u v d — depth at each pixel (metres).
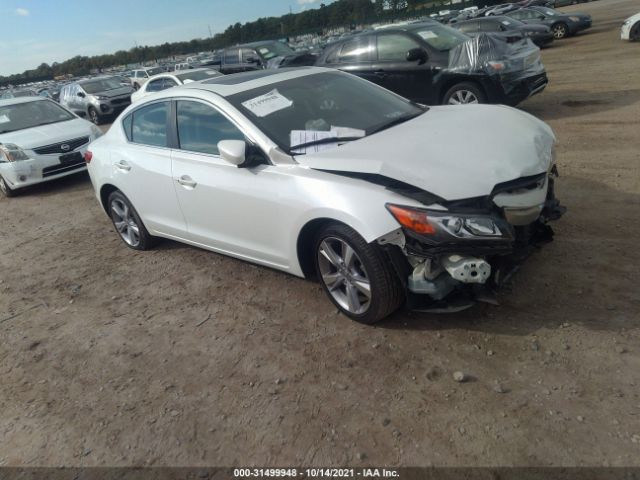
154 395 3.13
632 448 2.26
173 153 4.34
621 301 3.23
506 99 8.12
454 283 3.04
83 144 8.96
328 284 3.53
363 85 4.54
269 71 4.64
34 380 3.50
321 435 2.62
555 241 4.08
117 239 5.96
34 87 46.84
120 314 4.18
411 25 9.20
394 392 2.82
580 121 7.83
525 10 21.58
